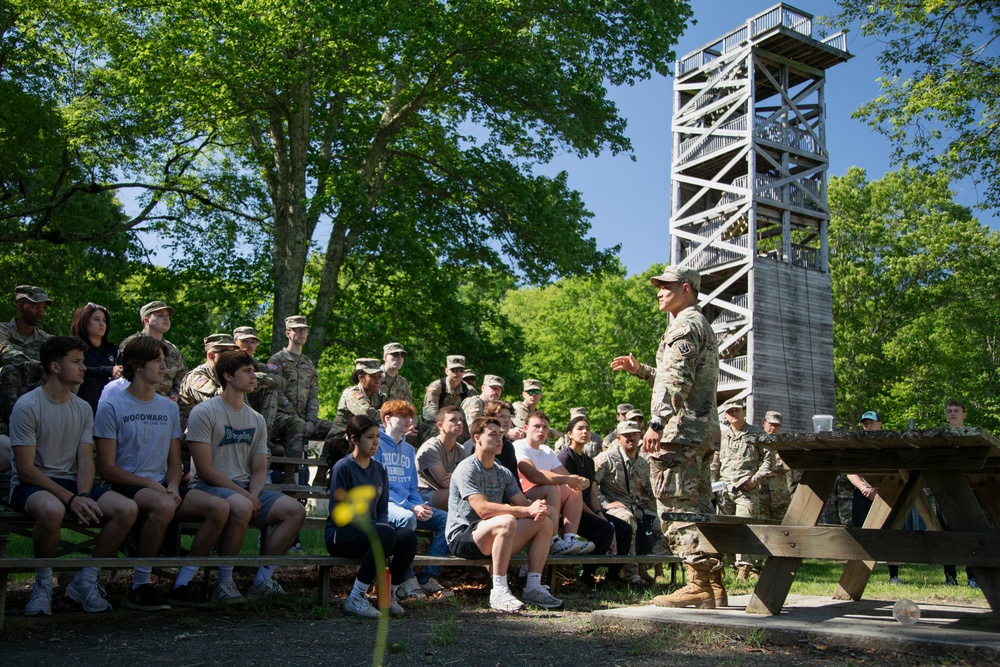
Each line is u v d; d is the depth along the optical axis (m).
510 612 5.84
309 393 10.30
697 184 31.27
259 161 21.80
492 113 21.42
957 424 9.97
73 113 18.83
